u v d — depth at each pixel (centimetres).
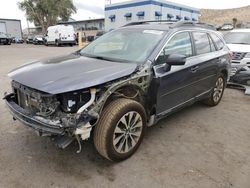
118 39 424
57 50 2188
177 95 408
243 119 490
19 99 334
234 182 295
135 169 316
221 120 481
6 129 415
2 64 1148
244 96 654
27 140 380
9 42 3222
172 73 378
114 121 301
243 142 394
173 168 320
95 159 335
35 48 2477
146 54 363
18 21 4494
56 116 280
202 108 547
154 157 343
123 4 2950
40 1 4934
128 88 333
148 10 2714
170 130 429
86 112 276
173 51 392
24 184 283
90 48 441
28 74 316
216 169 320
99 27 5072
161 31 402
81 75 296
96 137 303
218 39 540
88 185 284
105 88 298
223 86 573
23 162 324
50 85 277
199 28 479
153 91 354
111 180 294
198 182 294
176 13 3072
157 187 284
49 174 302
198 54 453
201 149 368
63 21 5506
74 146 365
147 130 426
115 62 356
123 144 326
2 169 309
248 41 832
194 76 435
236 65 706
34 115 294
